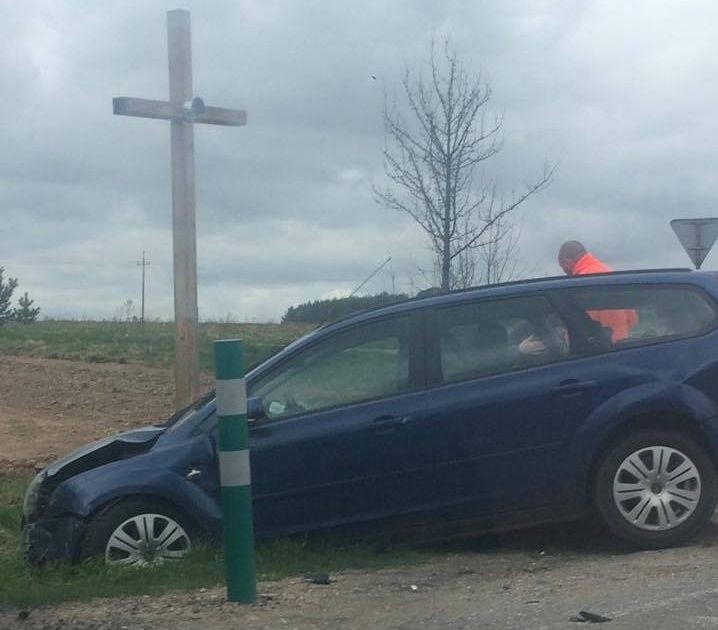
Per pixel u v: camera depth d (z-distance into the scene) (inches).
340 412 311.6
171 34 427.8
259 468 306.3
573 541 332.8
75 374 820.6
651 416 311.1
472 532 314.3
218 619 239.6
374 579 285.3
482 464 310.0
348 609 248.4
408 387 314.3
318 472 308.5
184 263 432.8
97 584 278.5
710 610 237.3
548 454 310.7
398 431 309.1
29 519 322.0
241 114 441.4
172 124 430.0
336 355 318.7
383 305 326.6
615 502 308.3
